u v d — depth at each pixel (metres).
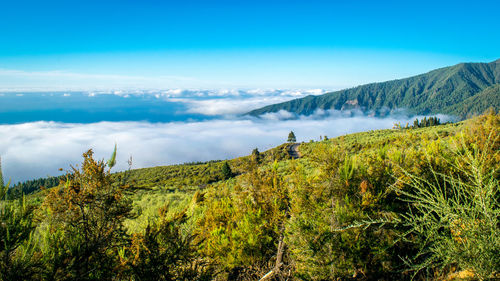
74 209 2.83
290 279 4.73
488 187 1.87
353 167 4.69
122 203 3.06
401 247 3.84
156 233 3.33
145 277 3.01
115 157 2.97
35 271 2.38
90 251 2.70
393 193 4.31
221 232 5.64
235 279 5.11
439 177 3.90
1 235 2.28
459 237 1.99
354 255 3.87
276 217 5.16
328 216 4.32
